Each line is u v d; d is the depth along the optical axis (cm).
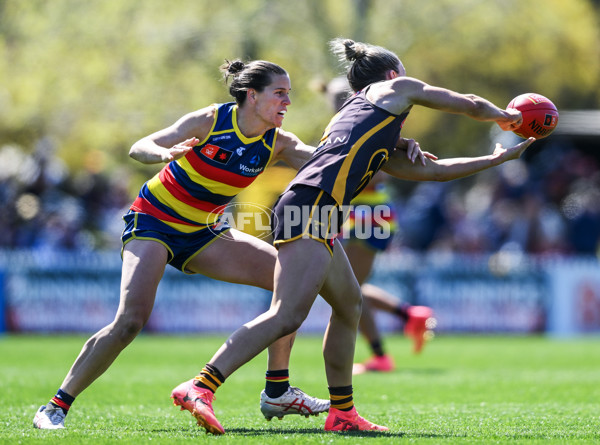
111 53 6569
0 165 6222
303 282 1588
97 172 5584
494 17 6800
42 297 4656
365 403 2209
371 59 1739
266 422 1834
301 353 3806
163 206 1748
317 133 6638
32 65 6469
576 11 6938
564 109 7162
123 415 1938
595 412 2025
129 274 1700
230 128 1728
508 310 5025
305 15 6800
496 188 5869
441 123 6900
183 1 6744
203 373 1578
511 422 1834
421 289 4925
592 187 6050
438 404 2189
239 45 6694
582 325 5091
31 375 2814
